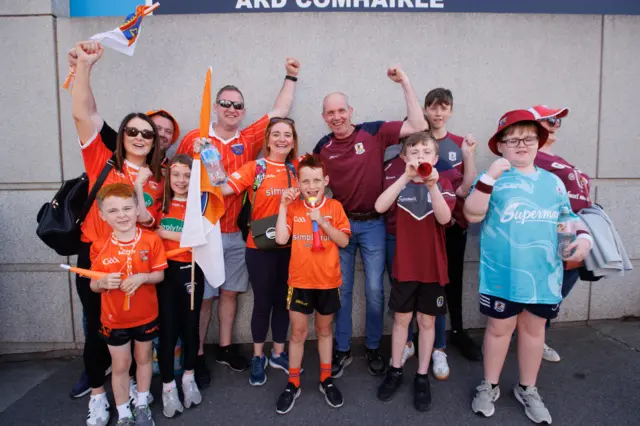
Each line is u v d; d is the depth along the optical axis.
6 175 3.21
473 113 3.37
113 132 2.50
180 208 2.49
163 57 3.22
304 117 3.31
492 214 2.32
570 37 3.35
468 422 2.33
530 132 2.24
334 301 2.46
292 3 3.19
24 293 3.28
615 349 3.11
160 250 2.26
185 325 2.48
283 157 2.67
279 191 2.61
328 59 3.26
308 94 3.29
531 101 3.39
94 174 2.39
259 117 3.30
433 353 2.85
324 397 2.57
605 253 2.48
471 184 2.71
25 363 3.15
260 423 2.35
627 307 3.61
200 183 2.41
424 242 2.43
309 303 2.44
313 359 3.08
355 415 2.40
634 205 3.54
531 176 2.27
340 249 2.91
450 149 2.96
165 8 3.19
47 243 2.33
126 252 2.17
